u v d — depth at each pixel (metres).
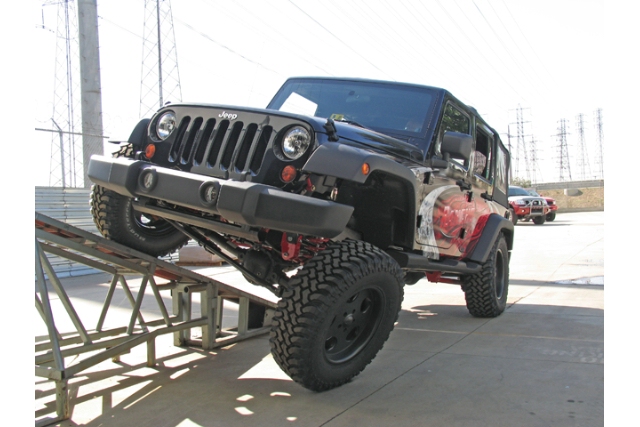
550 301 5.87
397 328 4.70
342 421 2.55
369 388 3.02
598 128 56.28
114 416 2.69
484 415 2.60
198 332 4.56
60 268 8.10
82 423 2.60
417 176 3.29
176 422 2.59
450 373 3.28
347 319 2.89
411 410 2.68
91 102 9.58
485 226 4.89
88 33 9.59
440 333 4.46
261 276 3.26
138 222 3.68
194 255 9.59
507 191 6.08
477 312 5.06
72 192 8.38
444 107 3.91
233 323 5.04
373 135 3.24
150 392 3.03
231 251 3.39
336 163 2.62
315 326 2.63
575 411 2.62
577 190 39.88
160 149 3.20
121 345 3.13
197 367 3.52
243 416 2.64
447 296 6.57
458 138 3.46
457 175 4.14
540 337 4.18
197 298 6.23
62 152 8.77
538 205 20.47
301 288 2.67
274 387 3.07
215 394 2.97
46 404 2.87
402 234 3.35
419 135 3.72
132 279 7.85
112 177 3.03
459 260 4.59
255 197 2.54
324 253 2.78
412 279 4.91
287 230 2.56
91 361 2.85
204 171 2.98
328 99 4.07
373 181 3.09
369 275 2.80
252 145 2.88
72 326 4.65
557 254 10.68
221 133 3.05
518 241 13.93
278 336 2.66
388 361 3.58
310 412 2.67
